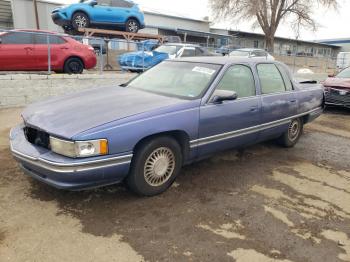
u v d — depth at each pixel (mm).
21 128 3787
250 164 4973
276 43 35500
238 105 4379
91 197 3635
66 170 3021
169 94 4156
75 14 13578
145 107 3617
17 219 3145
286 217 3469
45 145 3326
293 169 4875
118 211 3387
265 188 4152
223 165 4863
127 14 14695
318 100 6312
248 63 4809
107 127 3176
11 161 4496
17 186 3783
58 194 3648
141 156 3477
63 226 3076
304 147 6066
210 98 4055
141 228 3113
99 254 2723
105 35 14516
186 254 2785
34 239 2865
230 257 2779
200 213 3441
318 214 3576
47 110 3662
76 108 3621
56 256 2672
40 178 3277
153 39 15781
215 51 16312
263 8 28281
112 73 11023
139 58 11680
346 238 3154
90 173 3119
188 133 3816
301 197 3963
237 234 3109
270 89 5094
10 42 8852
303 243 3035
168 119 3598
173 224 3209
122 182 3850
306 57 21625
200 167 4719
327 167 5051
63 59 9648
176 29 27281
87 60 10125
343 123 8484
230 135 4355
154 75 4719
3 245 2764
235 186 4152
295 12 29266
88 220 3197
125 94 4113
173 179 3889
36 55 9195
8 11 24625
